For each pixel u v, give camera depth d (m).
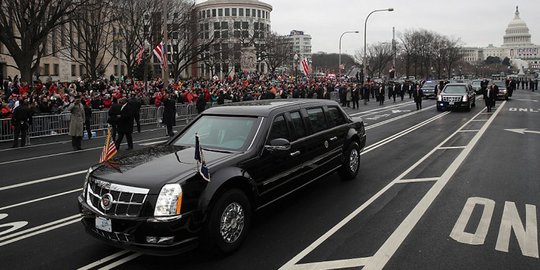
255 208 5.43
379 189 7.87
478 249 5.09
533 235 5.51
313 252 5.04
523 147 12.52
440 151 12.05
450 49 89.06
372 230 5.74
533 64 171.00
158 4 38.66
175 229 4.36
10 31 23.70
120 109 14.17
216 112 6.49
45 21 26.02
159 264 4.77
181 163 5.02
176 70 47.66
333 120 7.96
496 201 6.99
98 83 26.38
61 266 4.77
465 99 26.12
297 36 139.25
